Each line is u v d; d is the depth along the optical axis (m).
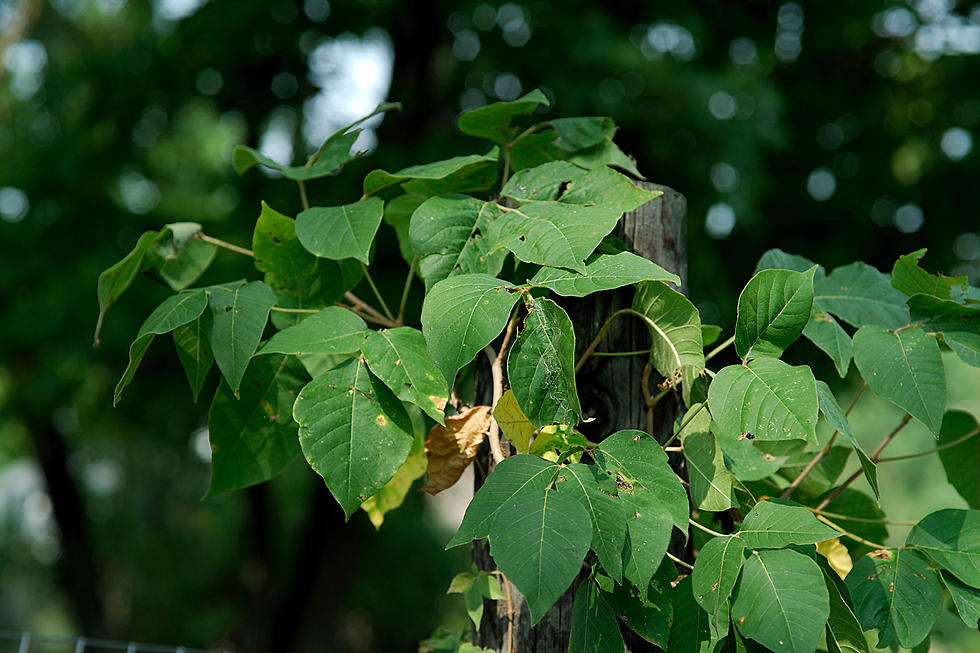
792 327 1.36
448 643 1.97
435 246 1.51
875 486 1.31
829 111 7.73
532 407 1.32
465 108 7.09
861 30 7.64
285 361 1.68
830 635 1.36
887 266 7.69
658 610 1.34
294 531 12.56
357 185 6.71
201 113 9.50
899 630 1.36
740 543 1.29
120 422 10.33
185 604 13.93
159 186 10.34
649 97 6.35
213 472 1.61
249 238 7.03
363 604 12.80
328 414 1.38
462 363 1.31
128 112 8.44
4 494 16.39
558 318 1.32
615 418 1.56
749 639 1.32
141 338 1.47
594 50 6.23
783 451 1.85
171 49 8.12
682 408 1.63
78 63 8.62
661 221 1.67
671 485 1.32
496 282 1.38
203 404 8.09
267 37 7.63
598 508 1.25
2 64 9.78
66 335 7.44
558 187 1.59
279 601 9.39
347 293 1.84
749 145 6.33
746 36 7.40
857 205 7.66
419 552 13.09
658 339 1.51
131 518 14.80
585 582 1.35
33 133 9.42
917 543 1.43
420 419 1.94
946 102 7.64
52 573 15.30
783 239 7.73
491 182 1.78
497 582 1.60
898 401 1.45
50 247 8.30
